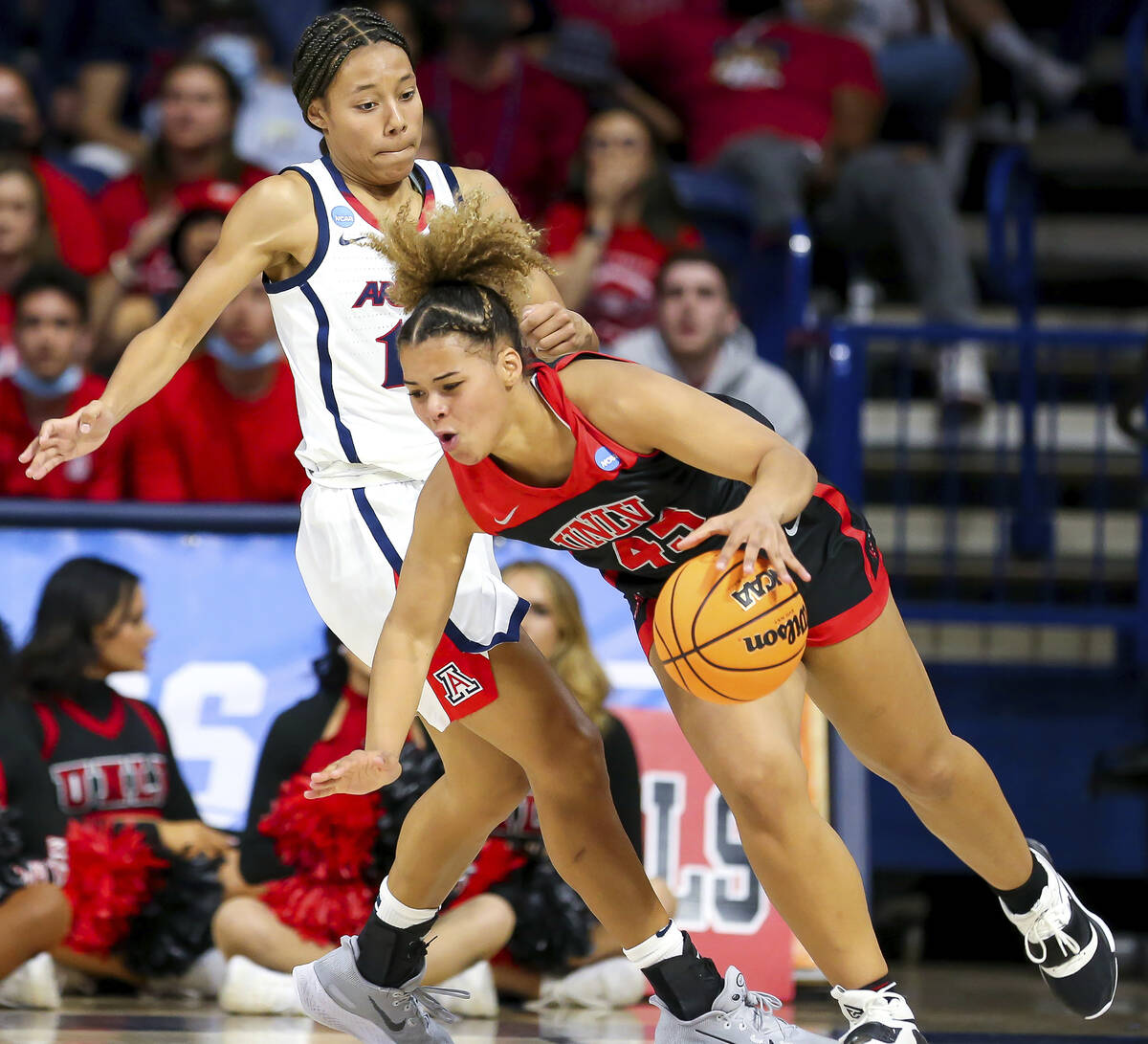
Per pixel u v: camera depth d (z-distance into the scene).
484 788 9.41
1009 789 19.08
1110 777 17.25
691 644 7.76
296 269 9.27
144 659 14.96
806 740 15.30
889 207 21.55
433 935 12.91
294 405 16.70
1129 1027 12.64
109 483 16.64
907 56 24.06
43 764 13.62
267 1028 11.85
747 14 27.81
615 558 8.74
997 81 26.75
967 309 21.27
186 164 19.83
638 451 8.16
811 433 18.80
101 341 18.61
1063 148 25.91
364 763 7.66
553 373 8.15
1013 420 21.06
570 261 18.95
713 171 22.22
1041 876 10.06
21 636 15.02
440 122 17.72
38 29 26.45
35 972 12.75
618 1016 13.07
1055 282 24.30
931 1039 11.40
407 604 8.41
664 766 14.70
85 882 13.27
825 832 8.44
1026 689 19.14
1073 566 19.84
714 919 14.34
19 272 18.62
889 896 18.70
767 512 7.53
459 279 7.91
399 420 9.33
